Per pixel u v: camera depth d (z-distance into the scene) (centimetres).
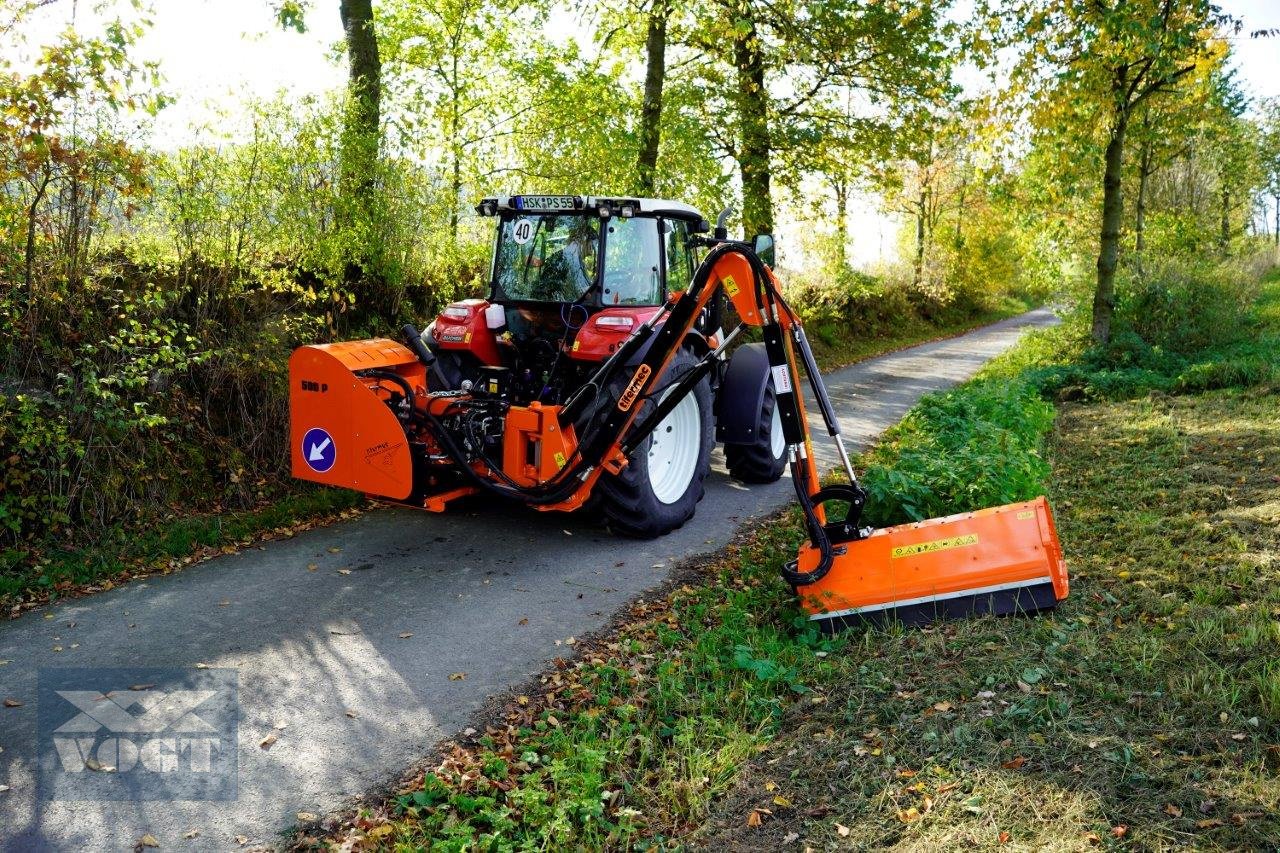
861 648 430
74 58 552
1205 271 1429
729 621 466
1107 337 1342
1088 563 505
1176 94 1409
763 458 739
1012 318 3494
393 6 1135
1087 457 766
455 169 1062
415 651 438
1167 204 2009
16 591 488
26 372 576
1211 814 281
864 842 285
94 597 495
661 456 635
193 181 682
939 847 277
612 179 1175
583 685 407
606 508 596
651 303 647
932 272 2997
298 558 565
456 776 334
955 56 1333
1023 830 281
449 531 624
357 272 895
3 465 543
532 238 643
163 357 602
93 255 657
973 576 441
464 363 644
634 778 339
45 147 543
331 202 780
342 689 398
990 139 1355
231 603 491
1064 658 392
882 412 1127
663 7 1191
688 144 1295
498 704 390
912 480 591
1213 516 566
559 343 630
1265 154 3231
